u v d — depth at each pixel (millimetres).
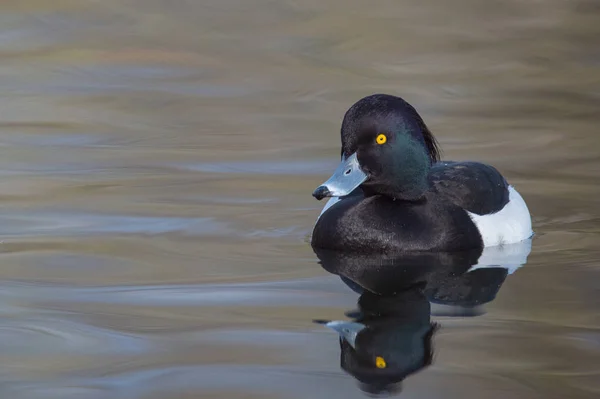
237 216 11938
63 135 15633
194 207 12242
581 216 11984
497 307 9023
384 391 7242
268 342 8133
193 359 7793
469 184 11344
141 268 10078
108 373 7520
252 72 19312
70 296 9219
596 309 8922
